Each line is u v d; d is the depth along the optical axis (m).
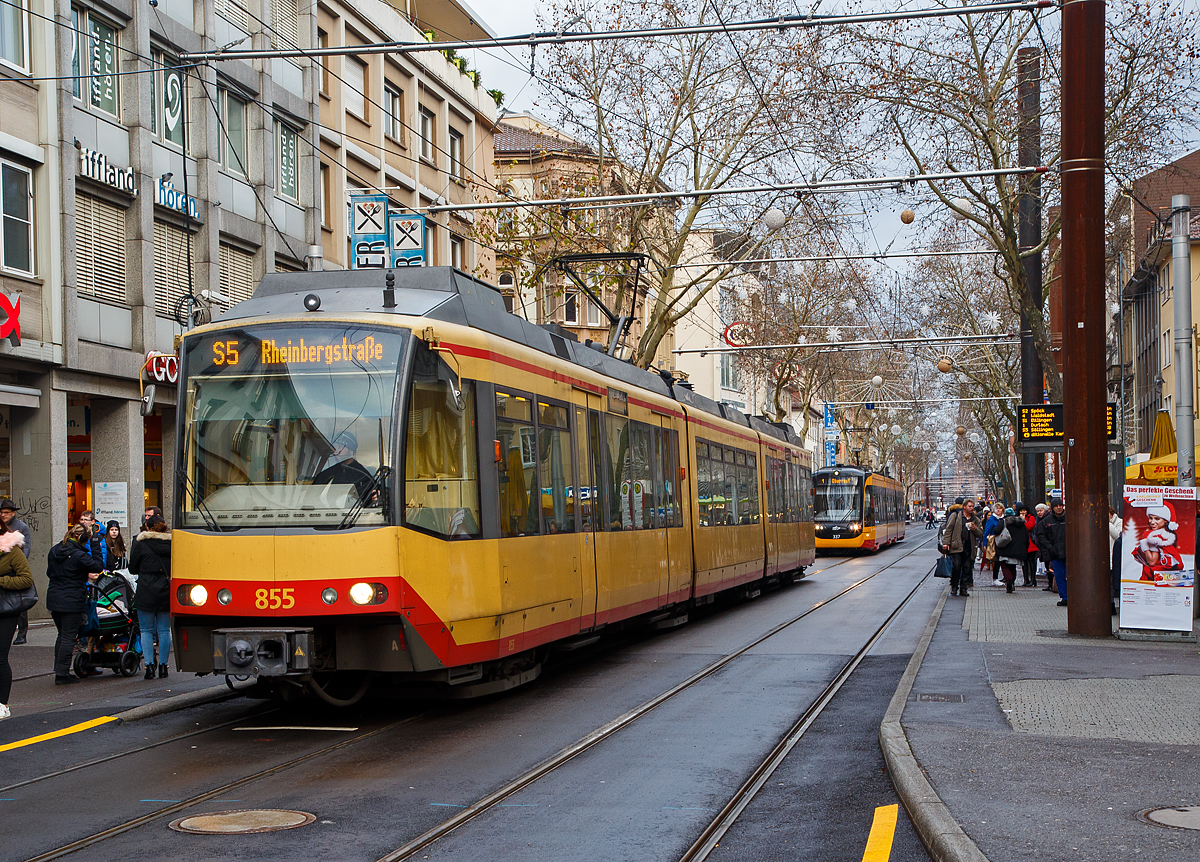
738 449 24.78
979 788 7.47
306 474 10.62
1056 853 6.01
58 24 20.91
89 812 7.76
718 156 29.55
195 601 10.58
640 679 13.80
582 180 30.91
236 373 11.01
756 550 25.86
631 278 30.88
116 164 22.55
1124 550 16.05
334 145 30.61
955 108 22.44
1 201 19.64
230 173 26.14
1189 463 18.41
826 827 7.21
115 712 11.70
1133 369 56.91
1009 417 48.97
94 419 22.78
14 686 13.75
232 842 6.93
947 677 12.52
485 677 12.54
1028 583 28.42
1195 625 17.75
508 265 32.00
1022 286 23.38
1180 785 7.53
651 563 17.50
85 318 21.64
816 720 10.86
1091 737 9.12
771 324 47.25
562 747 9.73
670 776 8.64
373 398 10.71
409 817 7.48
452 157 35.62
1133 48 21.44
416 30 35.38
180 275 24.44
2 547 11.32
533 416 13.27
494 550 11.82
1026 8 12.16
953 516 26.27
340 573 10.32
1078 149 16.48
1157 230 42.94
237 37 26.52
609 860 6.55
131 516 22.62
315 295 11.28
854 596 27.05
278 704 12.38
